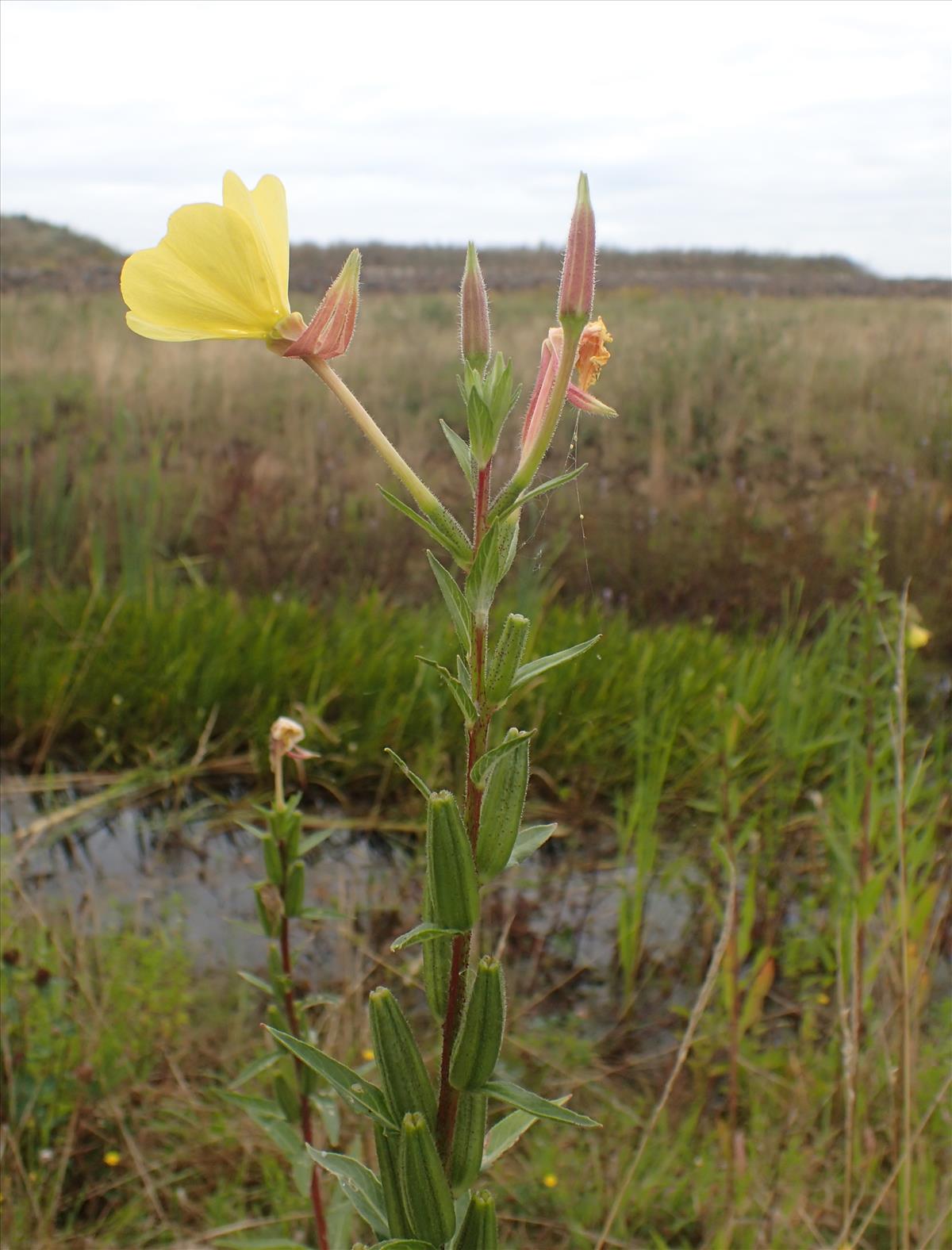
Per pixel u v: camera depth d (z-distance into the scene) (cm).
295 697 441
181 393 809
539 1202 240
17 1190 226
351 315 98
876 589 289
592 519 617
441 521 93
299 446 725
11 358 881
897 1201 213
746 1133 259
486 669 93
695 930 343
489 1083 96
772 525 626
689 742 419
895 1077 233
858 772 345
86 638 466
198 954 324
